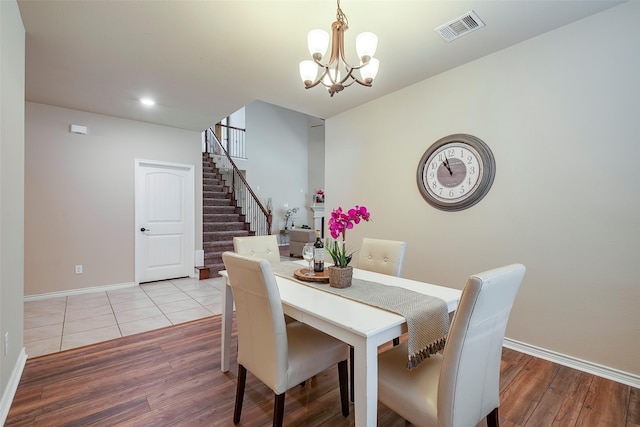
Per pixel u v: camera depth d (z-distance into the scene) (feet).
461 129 9.05
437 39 7.70
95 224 13.67
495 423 4.53
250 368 5.20
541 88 7.57
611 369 6.66
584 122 6.97
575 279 7.12
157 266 15.64
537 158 7.64
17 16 6.43
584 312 7.01
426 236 9.97
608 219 6.68
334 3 6.32
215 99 11.76
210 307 11.72
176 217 16.22
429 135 9.87
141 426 5.30
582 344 7.04
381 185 11.40
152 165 15.35
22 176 7.02
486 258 8.55
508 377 6.77
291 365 4.86
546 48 7.48
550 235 7.46
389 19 6.89
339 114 13.12
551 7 6.55
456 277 9.21
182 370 7.16
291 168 34.17
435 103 9.70
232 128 29.55
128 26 7.18
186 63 8.95
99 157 13.71
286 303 5.05
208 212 21.85
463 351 3.58
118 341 8.70
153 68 9.28
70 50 8.24
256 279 4.60
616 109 6.57
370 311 4.60
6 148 5.70
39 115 12.35
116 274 14.24
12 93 6.12
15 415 5.57
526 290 7.85
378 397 4.44
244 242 8.31
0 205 5.30
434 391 4.05
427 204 9.94
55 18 6.85
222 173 26.78
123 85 10.52
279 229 32.89
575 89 7.08
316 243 6.82
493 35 7.56
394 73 9.53
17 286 6.68
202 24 7.09
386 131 11.22
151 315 10.81
